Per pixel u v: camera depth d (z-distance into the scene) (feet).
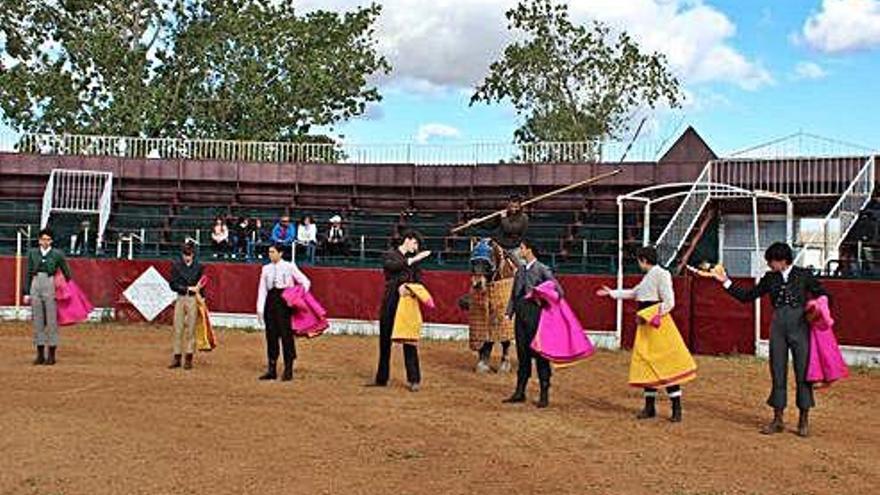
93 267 71.77
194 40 131.85
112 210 95.09
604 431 32.99
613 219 88.48
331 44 136.36
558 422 34.42
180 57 132.98
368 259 81.51
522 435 32.09
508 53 149.07
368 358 52.95
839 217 68.80
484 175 94.68
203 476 25.94
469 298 47.93
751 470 27.76
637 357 35.14
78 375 43.62
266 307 43.68
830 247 71.72
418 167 96.22
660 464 28.30
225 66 131.64
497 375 46.73
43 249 47.70
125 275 71.26
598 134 147.84
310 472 26.63
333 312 68.23
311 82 131.54
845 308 54.85
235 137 132.67
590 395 40.98
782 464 28.58
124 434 30.78
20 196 96.68
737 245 80.07
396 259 41.47
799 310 32.96
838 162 78.48
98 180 94.48
